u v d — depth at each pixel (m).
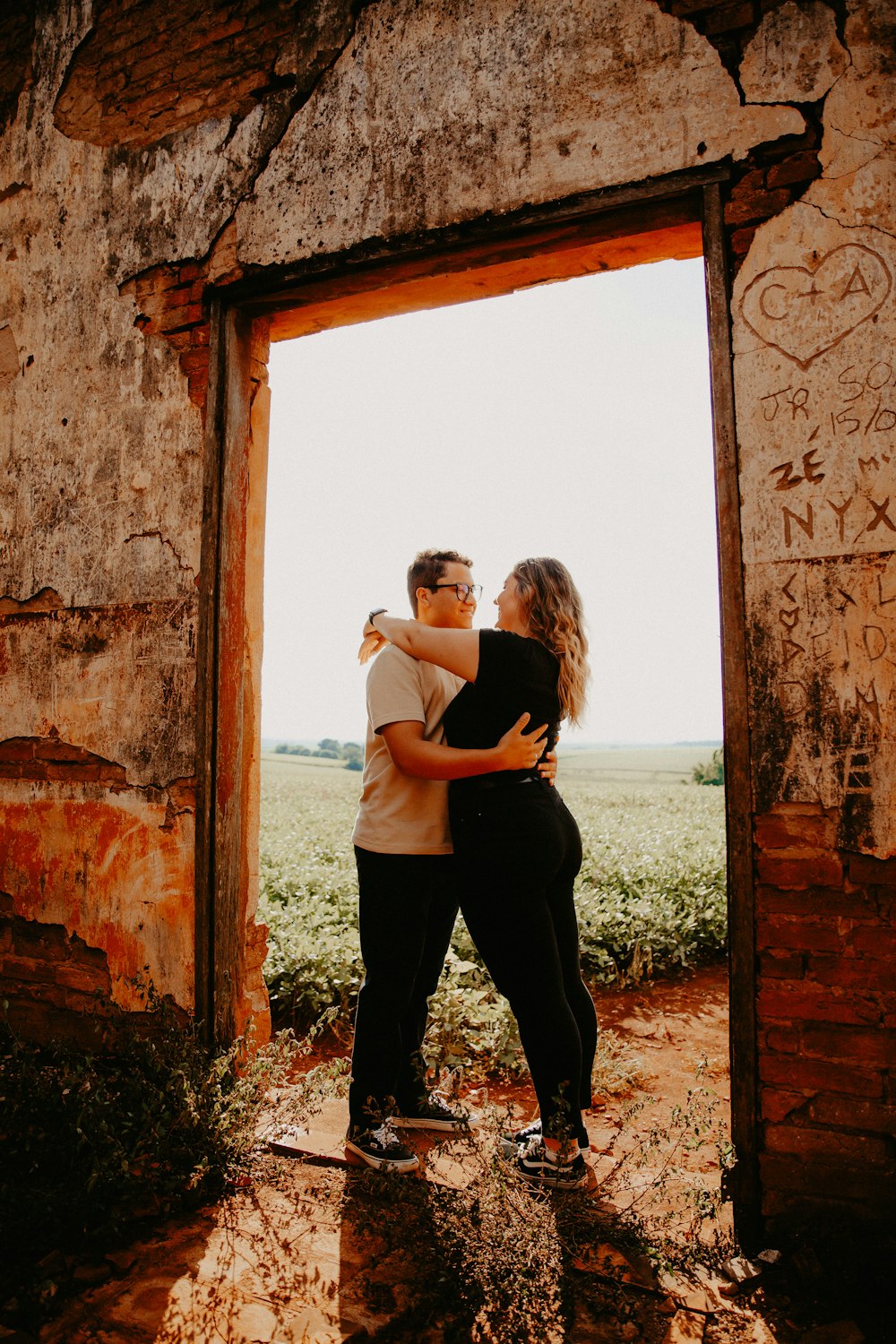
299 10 3.11
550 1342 1.83
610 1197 2.37
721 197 2.44
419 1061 2.67
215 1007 2.99
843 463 2.27
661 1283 2.02
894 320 2.24
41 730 3.45
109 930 3.23
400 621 2.47
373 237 2.90
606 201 2.57
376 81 2.95
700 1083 3.41
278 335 3.56
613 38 2.60
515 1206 2.19
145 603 3.23
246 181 3.16
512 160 2.71
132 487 3.30
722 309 2.41
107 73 3.52
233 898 3.10
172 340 3.28
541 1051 2.32
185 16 3.34
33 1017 3.38
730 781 2.33
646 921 5.09
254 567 3.38
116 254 3.43
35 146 3.69
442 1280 1.98
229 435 3.16
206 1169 2.41
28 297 3.65
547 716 2.45
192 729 3.10
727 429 2.40
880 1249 2.07
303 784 24.14
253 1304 1.96
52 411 3.54
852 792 2.21
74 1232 2.19
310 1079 2.80
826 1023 2.21
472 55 2.80
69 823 3.35
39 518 3.53
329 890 5.59
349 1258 2.13
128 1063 3.00
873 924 2.18
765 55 2.40
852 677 2.23
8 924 3.49
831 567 2.27
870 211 2.28
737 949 2.29
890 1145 2.13
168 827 3.12
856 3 2.32
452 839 2.47
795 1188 2.21
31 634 3.51
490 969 2.38
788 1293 2.01
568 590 2.56
